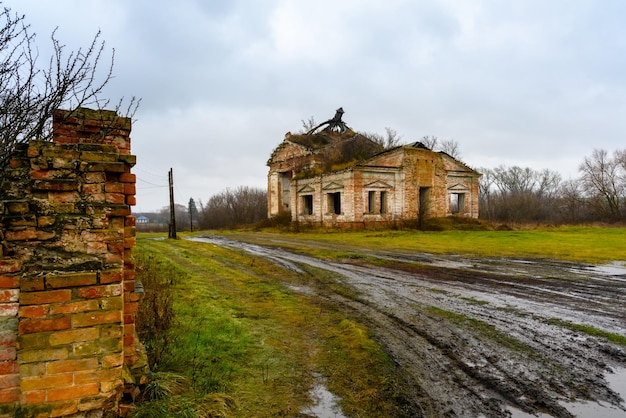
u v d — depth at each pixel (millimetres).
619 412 4184
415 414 4055
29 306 2574
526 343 6258
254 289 10188
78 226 2861
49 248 2766
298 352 5688
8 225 2629
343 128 44062
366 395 4402
